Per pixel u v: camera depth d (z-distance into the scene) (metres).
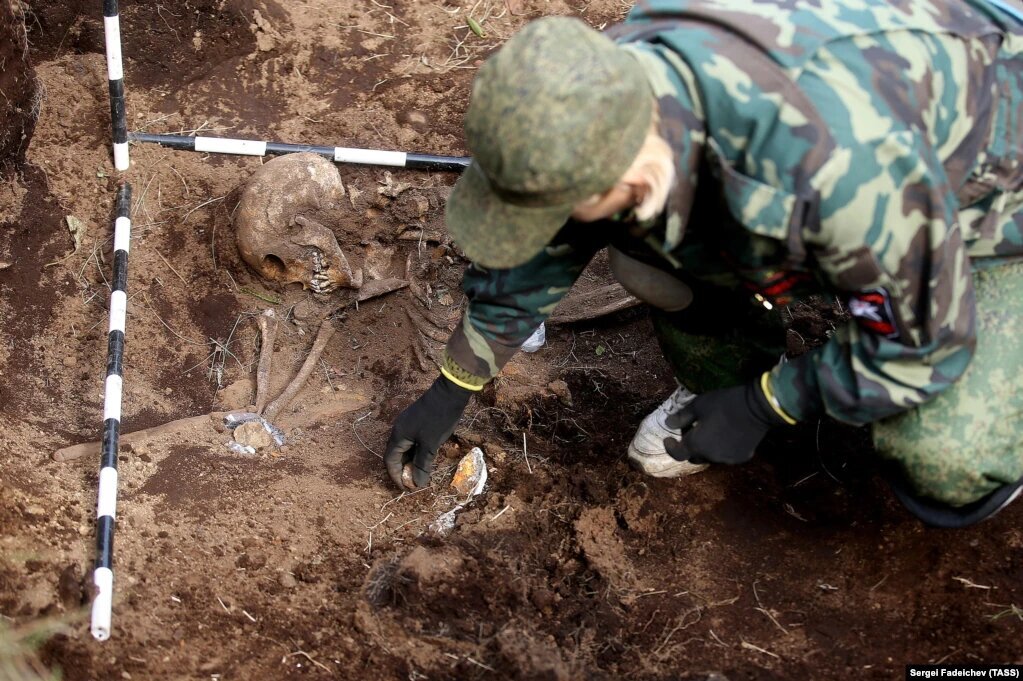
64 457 2.43
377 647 2.09
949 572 2.23
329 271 2.93
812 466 2.54
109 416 2.39
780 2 1.67
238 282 2.98
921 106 1.63
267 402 2.79
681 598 2.28
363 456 2.65
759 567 2.35
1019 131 1.83
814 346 2.88
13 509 2.21
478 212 1.60
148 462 2.48
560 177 1.43
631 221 1.75
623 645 2.17
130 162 3.09
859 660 2.12
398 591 2.21
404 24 3.72
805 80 1.56
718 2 1.69
